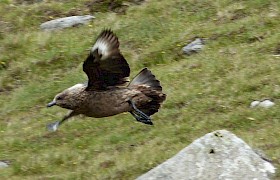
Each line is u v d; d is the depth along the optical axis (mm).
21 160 18094
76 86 13203
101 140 18516
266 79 19672
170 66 21984
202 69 21141
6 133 20234
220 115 18500
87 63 12484
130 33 24453
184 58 22406
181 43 23000
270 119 17750
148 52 23031
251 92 19359
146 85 13305
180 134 17953
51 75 23312
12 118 21234
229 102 19062
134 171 16141
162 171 14508
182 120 18719
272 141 16266
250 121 17844
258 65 20547
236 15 23844
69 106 13102
